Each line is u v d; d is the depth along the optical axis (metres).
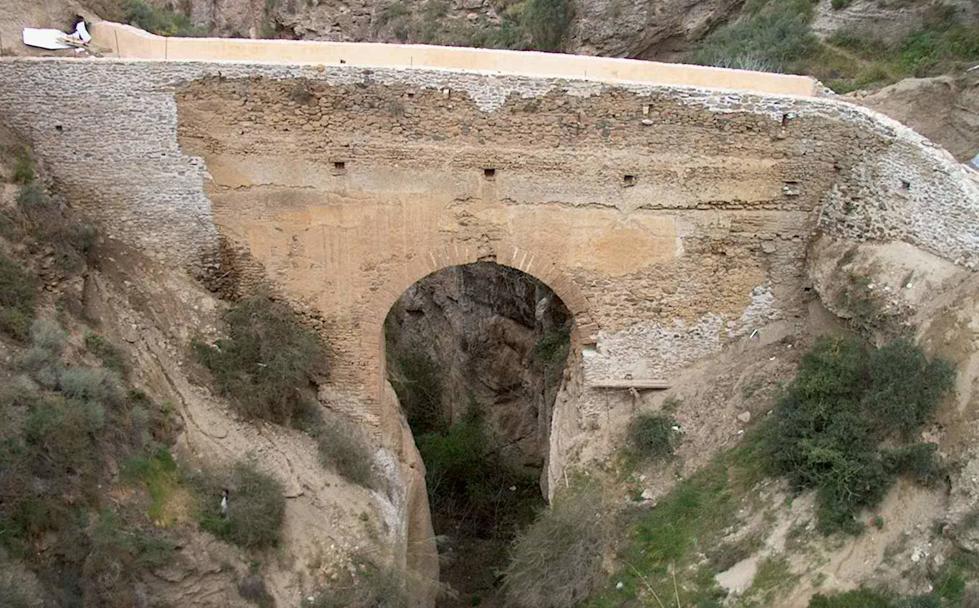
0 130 11.59
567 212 12.58
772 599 9.91
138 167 12.12
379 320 13.16
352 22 33.12
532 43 27.39
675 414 13.44
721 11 24.25
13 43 12.83
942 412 10.02
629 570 11.62
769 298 13.19
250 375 12.33
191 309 12.42
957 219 10.84
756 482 11.65
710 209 12.63
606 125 12.05
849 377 11.06
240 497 10.86
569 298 13.22
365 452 13.02
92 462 9.58
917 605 8.83
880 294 11.41
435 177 12.28
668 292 13.16
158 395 11.32
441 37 30.12
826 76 19.84
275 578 10.62
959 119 17.17
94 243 11.94
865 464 10.23
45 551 8.76
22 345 10.08
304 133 11.98
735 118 12.05
